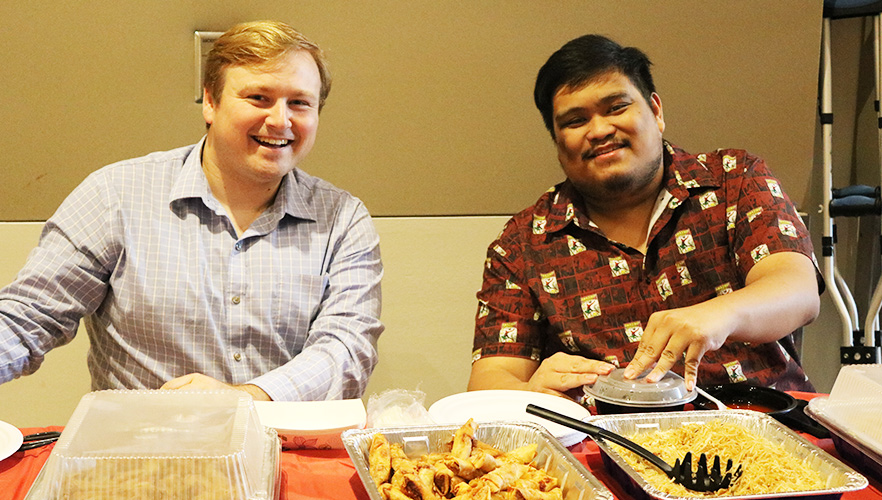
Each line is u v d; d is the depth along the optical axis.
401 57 2.78
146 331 1.94
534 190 3.09
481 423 1.33
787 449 1.27
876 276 3.22
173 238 1.96
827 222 2.99
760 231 2.06
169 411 1.19
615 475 1.27
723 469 1.20
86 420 1.15
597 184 2.11
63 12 2.55
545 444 1.26
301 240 2.07
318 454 1.39
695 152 3.10
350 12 2.68
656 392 1.47
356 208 2.16
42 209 2.89
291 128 1.92
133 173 1.99
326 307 2.04
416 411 1.51
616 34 2.85
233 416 1.18
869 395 1.33
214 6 2.64
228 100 1.88
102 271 1.94
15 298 1.83
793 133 3.05
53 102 2.71
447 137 2.95
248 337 2.00
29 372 1.88
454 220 3.09
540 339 2.25
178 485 1.03
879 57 2.95
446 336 3.15
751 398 1.64
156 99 2.77
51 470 1.03
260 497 1.05
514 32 2.78
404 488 1.11
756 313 1.73
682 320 1.59
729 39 2.87
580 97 2.06
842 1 2.88
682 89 2.97
